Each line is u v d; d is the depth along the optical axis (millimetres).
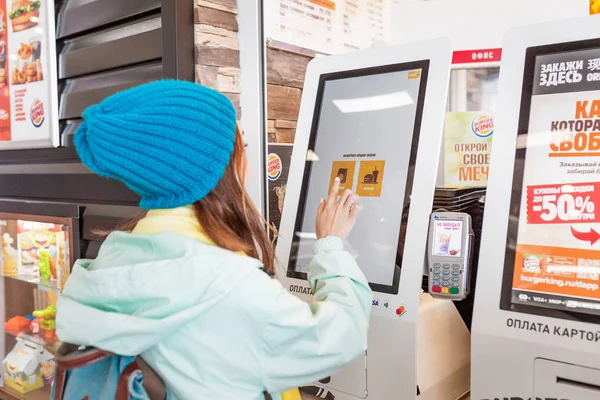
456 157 1926
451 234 1356
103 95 2172
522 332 1149
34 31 2381
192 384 852
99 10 2170
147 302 851
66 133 2369
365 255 1407
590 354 1062
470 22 2543
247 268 880
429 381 1340
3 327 2789
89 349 875
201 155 895
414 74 1406
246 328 865
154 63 2004
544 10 2371
